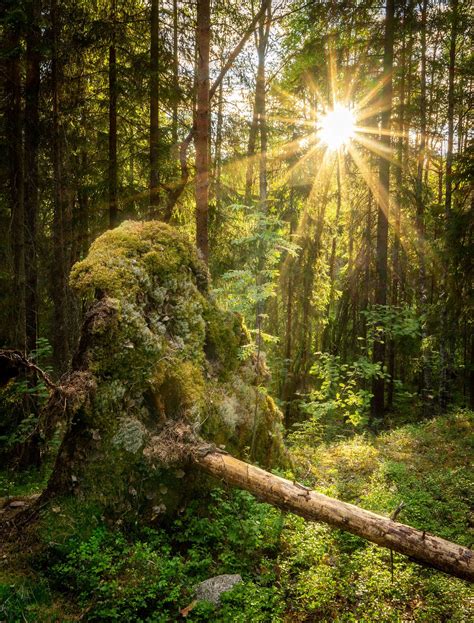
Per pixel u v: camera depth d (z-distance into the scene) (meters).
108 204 11.25
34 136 8.01
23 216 7.53
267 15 13.28
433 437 8.80
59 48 8.60
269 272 6.61
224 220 11.38
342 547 5.04
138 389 5.34
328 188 15.55
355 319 16.84
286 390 15.29
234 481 5.06
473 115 13.52
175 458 5.17
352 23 11.48
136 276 5.65
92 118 11.62
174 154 10.70
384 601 4.19
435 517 5.66
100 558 4.31
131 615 3.93
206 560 4.60
